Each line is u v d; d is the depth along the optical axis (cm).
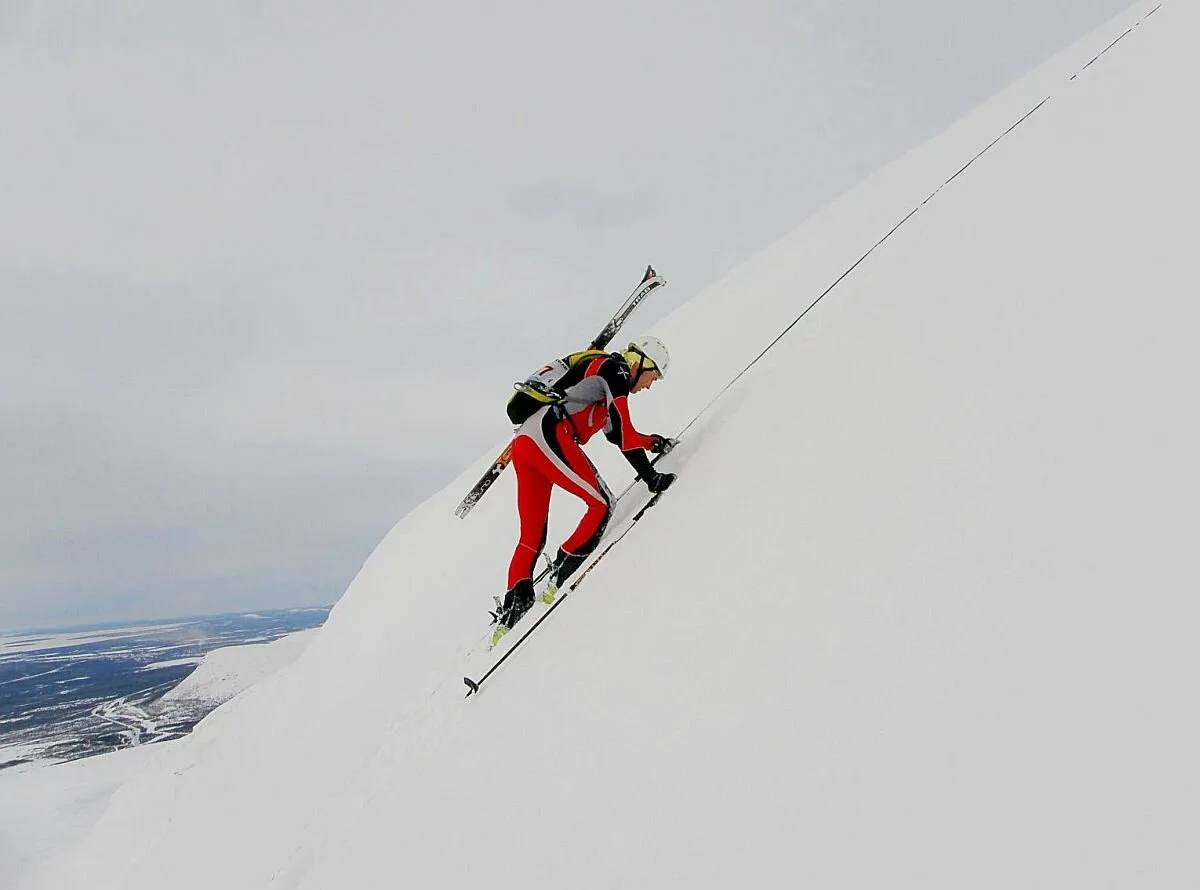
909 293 262
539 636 327
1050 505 130
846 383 241
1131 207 199
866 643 137
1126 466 124
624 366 370
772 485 226
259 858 517
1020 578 121
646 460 347
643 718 179
